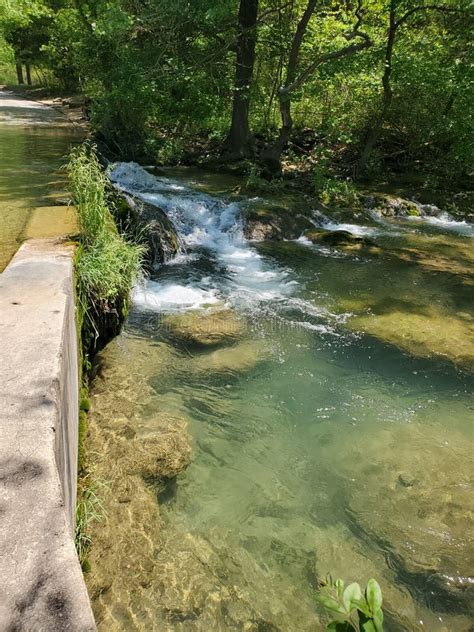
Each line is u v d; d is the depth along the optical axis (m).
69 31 16.98
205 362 4.77
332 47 12.05
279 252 8.02
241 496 3.24
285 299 6.28
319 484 3.39
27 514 1.40
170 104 12.95
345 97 13.61
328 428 3.97
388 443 3.81
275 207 9.09
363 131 13.66
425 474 3.50
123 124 12.96
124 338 5.00
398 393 4.46
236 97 12.95
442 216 10.80
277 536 2.96
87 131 14.24
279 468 3.52
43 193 6.74
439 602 2.61
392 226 9.94
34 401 1.91
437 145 13.25
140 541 2.79
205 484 3.32
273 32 12.18
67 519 1.43
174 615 2.44
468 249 8.66
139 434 3.59
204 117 13.52
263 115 15.23
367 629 1.34
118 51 12.69
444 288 6.84
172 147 13.07
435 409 4.25
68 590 1.19
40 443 1.69
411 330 5.57
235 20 12.38
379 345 5.24
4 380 2.03
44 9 23.42
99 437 3.49
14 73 44.19
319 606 2.55
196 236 8.23
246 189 10.24
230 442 3.75
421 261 7.89
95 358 4.52
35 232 4.72
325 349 5.13
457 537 3.00
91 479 3.04
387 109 12.12
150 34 12.80
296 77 11.90
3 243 4.46
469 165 11.97
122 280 4.87
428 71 11.35
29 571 1.23
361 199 10.85
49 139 12.48
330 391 4.45
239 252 7.92
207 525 3.00
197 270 7.08
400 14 11.82
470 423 4.09
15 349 2.28
